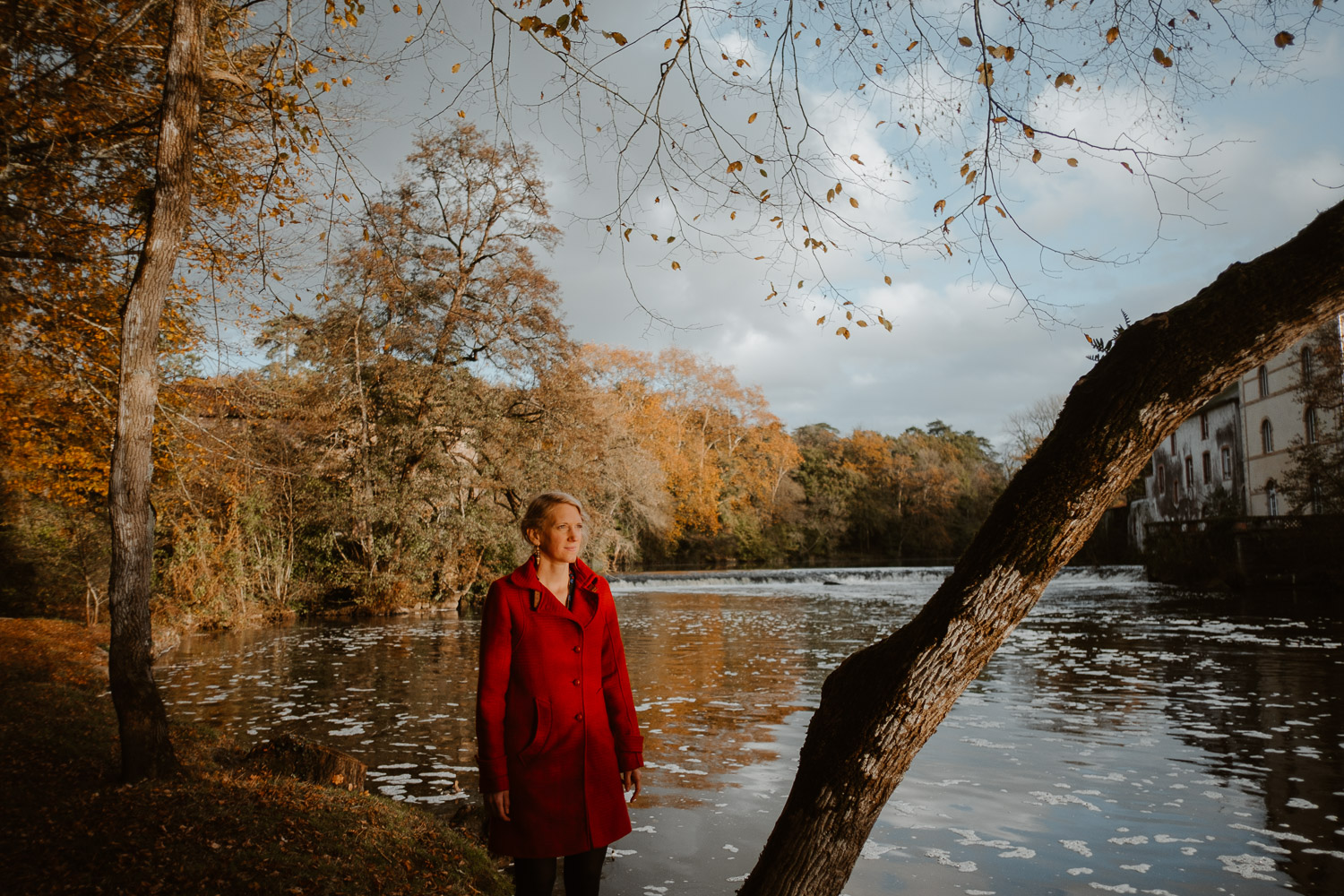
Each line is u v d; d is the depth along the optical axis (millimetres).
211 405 10914
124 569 5074
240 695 10906
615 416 35312
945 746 7629
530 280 24250
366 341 23000
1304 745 7551
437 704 10227
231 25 7105
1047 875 4699
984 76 3143
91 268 8070
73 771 5191
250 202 8453
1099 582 35719
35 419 10383
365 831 4352
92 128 7258
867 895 4449
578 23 3564
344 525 23578
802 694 10719
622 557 48656
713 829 5504
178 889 3406
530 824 2564
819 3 3432
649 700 10297
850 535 67562
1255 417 38062
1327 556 25781
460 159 23094
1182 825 5500
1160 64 3055
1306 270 1658
